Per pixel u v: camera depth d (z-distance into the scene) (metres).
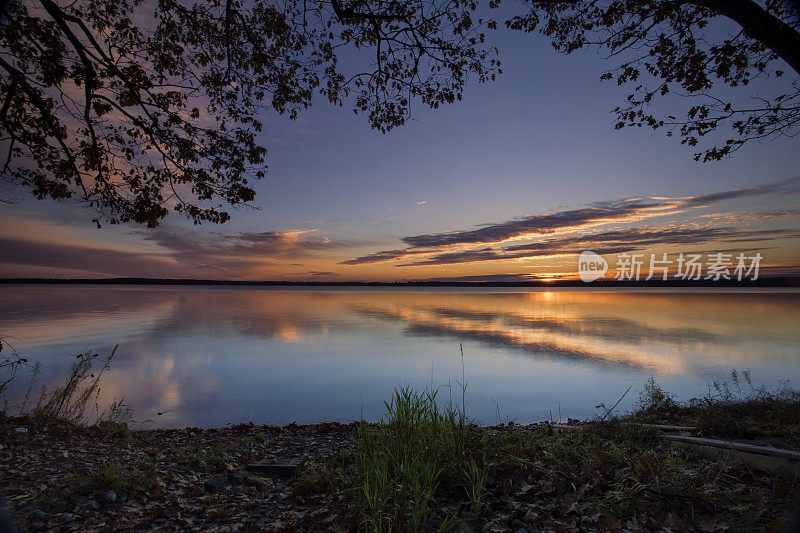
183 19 7.88
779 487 3.45
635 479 3.91
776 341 21.67
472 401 11.13
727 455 4.39
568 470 4.35
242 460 5.95
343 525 3.44
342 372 15.12
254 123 8.76
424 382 13.48
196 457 5.87
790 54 3.90
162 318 36.06
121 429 7.30
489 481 4.06
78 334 24.64
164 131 7.93
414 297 94.00
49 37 7.16
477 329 28.97
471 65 7.91
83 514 3.83
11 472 4.63
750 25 4.01
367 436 4.70
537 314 42.22
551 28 6.71
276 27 8.05
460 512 3.53
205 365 16.31
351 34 8.32
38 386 12.01
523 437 5.54
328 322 34.53
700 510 3.36
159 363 16.58
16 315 36.59
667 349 19.42
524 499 3.73
